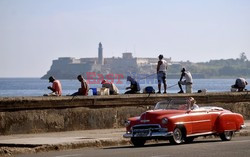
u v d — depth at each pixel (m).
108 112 42.22
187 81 48.84
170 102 34.62
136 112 43.62
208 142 34.75
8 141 33.38
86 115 41.09
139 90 46.34
